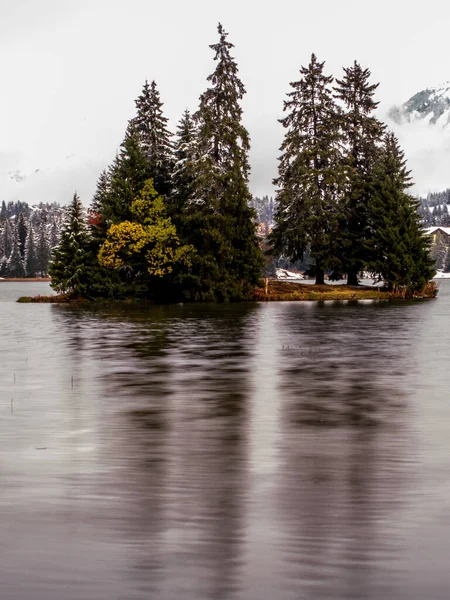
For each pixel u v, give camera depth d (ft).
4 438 41.96
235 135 224.12
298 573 23.30
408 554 24.68
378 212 241.76
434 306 198.18
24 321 148.77
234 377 66.85
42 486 32.27
